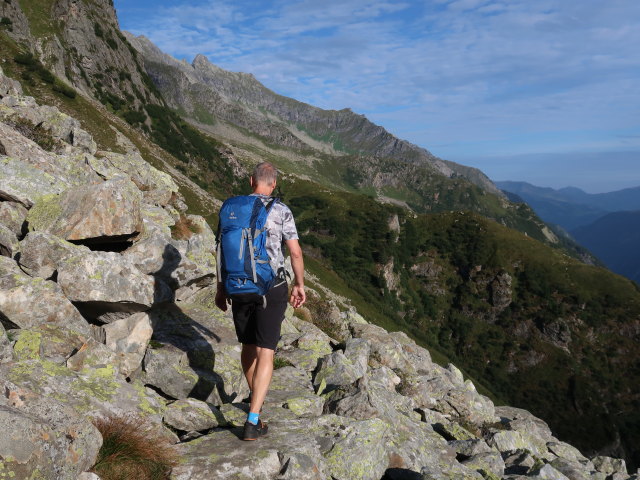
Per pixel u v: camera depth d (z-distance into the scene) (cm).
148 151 14975
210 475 446
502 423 1384
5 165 888
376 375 1183
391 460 679
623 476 1184
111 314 693
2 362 496
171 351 698
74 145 1766
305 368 1003
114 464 419
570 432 18438
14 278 606
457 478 691
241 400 759
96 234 785
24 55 14600
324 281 15650
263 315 515
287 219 523
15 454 312
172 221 1364
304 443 531
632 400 19250
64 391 484
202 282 958
